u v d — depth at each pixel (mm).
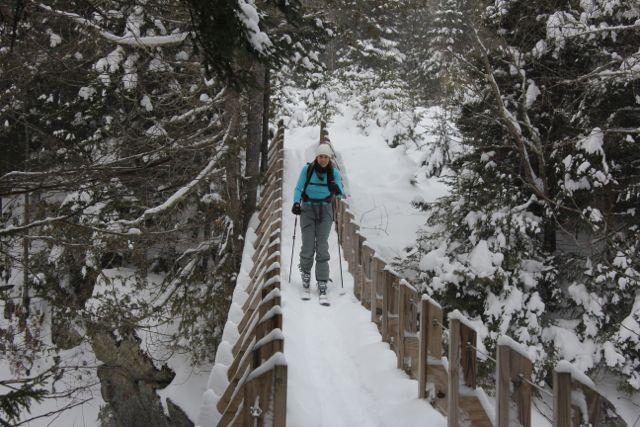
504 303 9930
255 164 14211
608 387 10250
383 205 16031
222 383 5176
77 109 11289
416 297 5305
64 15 6605
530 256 10711
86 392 14148
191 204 13516
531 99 10156
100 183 6539
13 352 12141
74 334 13922
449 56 11844
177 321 13719
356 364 5887
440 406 4426
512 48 10648
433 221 12789
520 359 3355
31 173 6145
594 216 9422
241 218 13734
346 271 9422
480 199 11109
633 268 9570
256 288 7262
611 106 10398
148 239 10523
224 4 3904
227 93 9359
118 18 7797
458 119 12250
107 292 11930
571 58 10781
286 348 5859
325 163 7926
